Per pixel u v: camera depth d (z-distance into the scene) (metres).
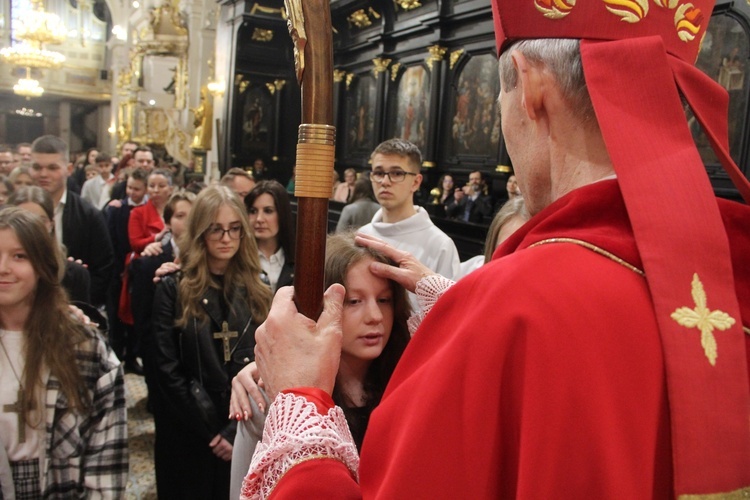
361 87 11.57
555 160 0.65
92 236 3.55
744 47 5.27
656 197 0.55
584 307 0.52
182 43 17.53
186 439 2.36
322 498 0.64
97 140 28.36
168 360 2.30
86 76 27.12
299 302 0.80
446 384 0.54
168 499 2.39
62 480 1.65
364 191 4.55
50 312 1.64
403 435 0.55
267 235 2.76
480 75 8.80
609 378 0.50
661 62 0.58
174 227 3.64
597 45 0.60
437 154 9.59
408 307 1.41
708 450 0.50
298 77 0.78
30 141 27.44
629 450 0.49
